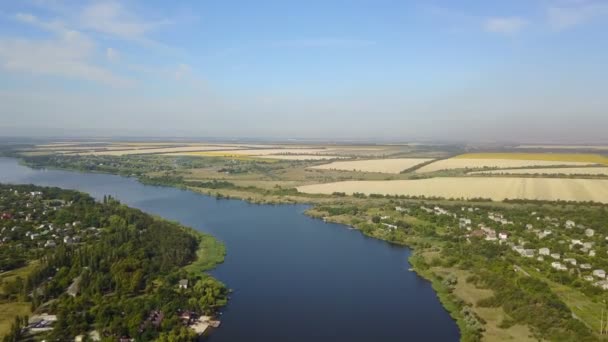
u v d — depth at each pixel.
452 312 107.12
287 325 100.69
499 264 130.50
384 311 108.25
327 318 104.38
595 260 131.88
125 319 94.38
